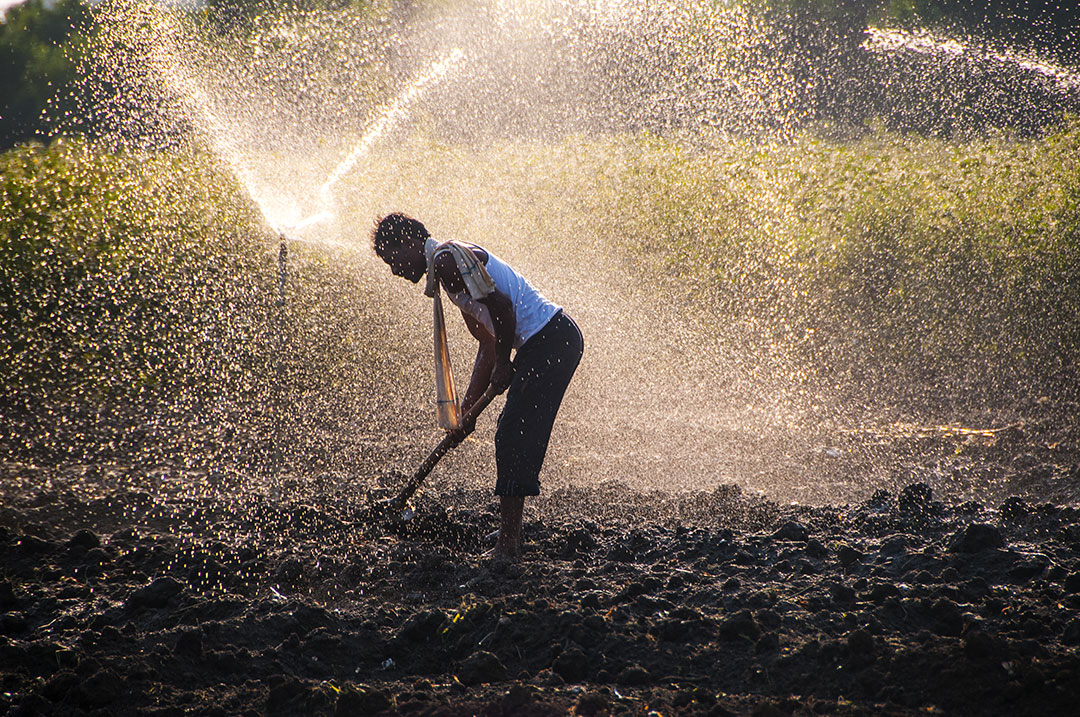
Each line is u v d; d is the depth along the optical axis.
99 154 33.94
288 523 16.77
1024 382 27.14
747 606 12.59
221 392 26.16
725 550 14.95
